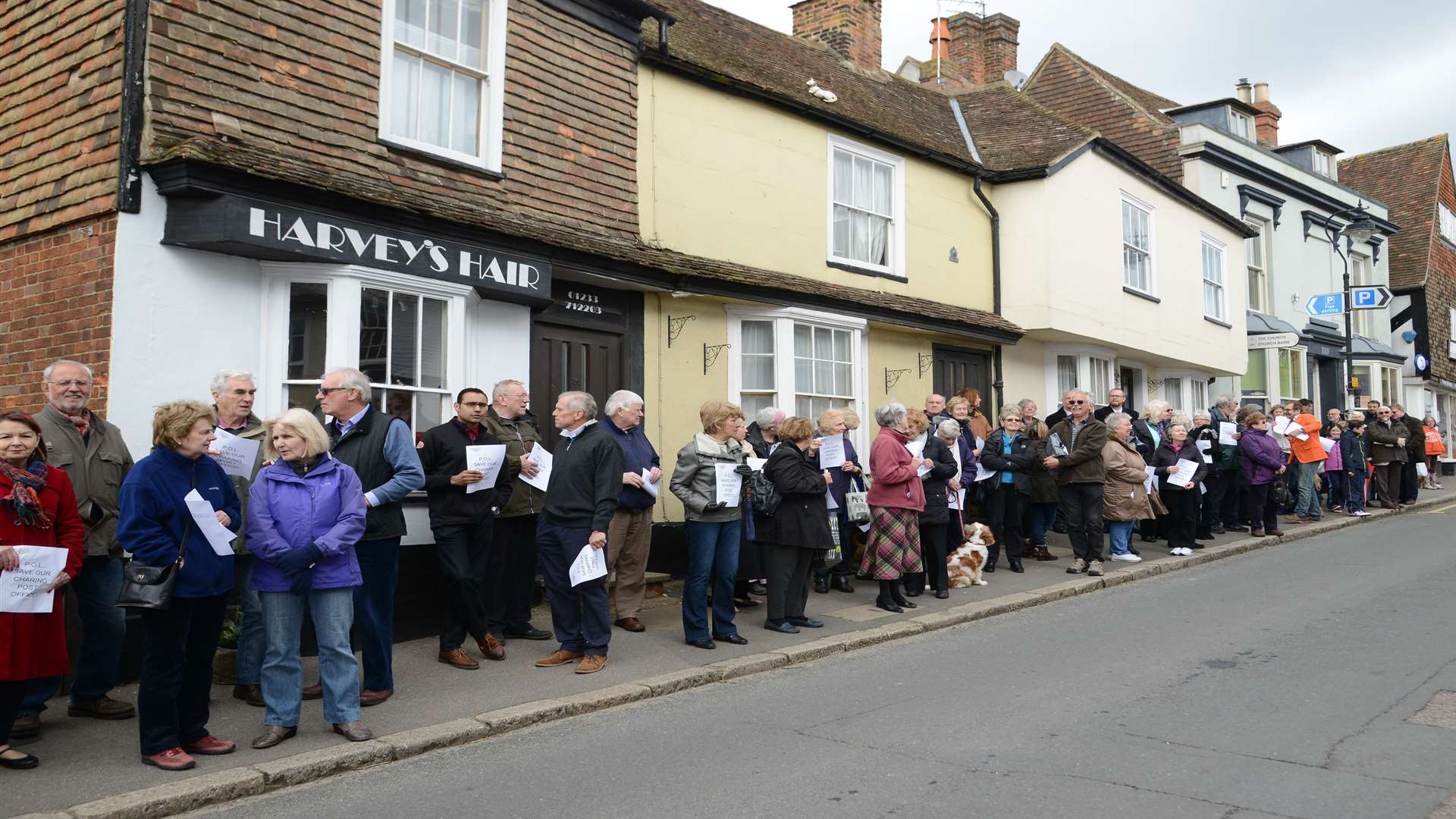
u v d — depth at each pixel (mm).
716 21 12492
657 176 9859
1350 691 5871
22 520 4684
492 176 8281
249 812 4414
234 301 6723
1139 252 15867
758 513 7684
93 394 6238
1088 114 21234
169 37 6477
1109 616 8391
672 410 9945
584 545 6676
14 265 6945
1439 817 3998
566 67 9008
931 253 13000
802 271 11266
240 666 5973
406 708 5781
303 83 7137
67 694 6074
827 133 11750
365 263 7004
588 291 9242
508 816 4289
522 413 7551
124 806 4270
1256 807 4141
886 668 6844
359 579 5383
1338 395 23906
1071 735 5180
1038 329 13633
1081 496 10312
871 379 12008
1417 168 28891
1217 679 6199
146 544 4629
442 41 8141
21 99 7078
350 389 5922
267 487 5129
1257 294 21312
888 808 4230
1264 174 20969
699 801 4383
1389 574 9945
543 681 6363
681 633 7742
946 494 9227
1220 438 12812
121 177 6211
